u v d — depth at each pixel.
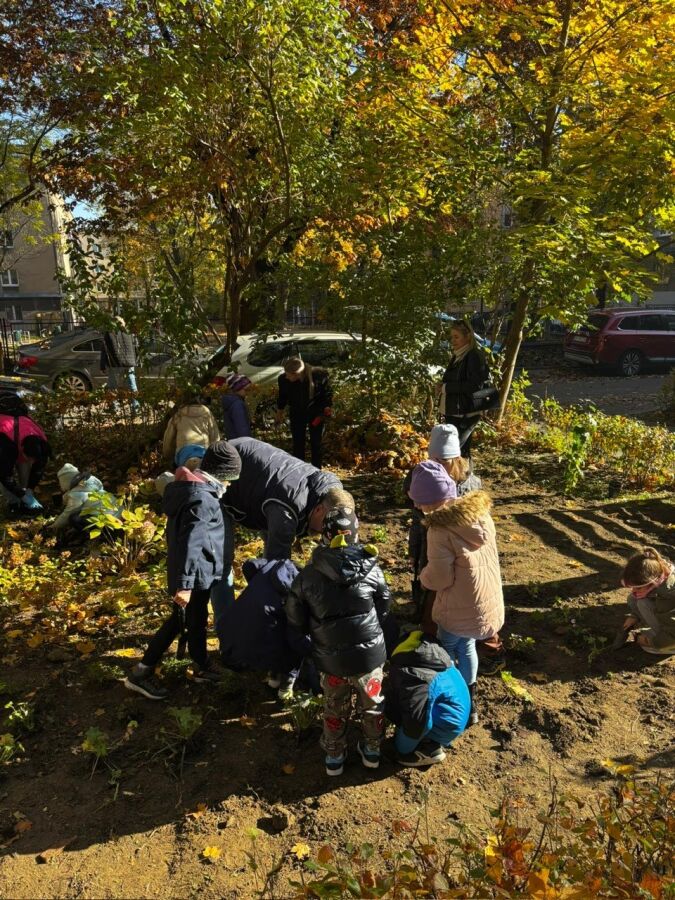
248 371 11.70
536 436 10.33
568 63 8.53
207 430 6.33
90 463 8.91
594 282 8.03
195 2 7.49
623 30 8.16
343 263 9.51
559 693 4.32
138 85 7.74
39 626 4.97
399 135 8.87
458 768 3.69
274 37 7.74
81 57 10.42
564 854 2.59
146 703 4.16
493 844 2.75
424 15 10.19
